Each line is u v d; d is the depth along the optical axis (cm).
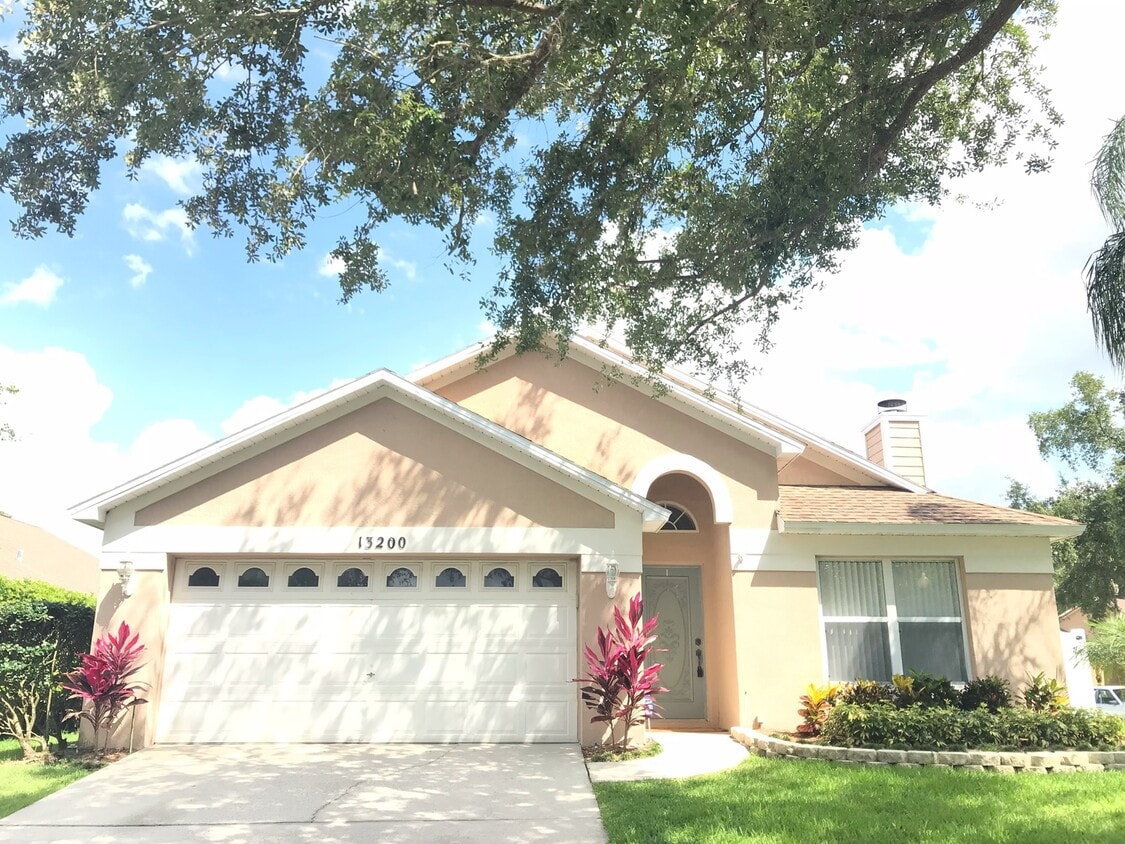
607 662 1170
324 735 1209
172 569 1248
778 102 1029
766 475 1441
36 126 816
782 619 1374
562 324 1057
